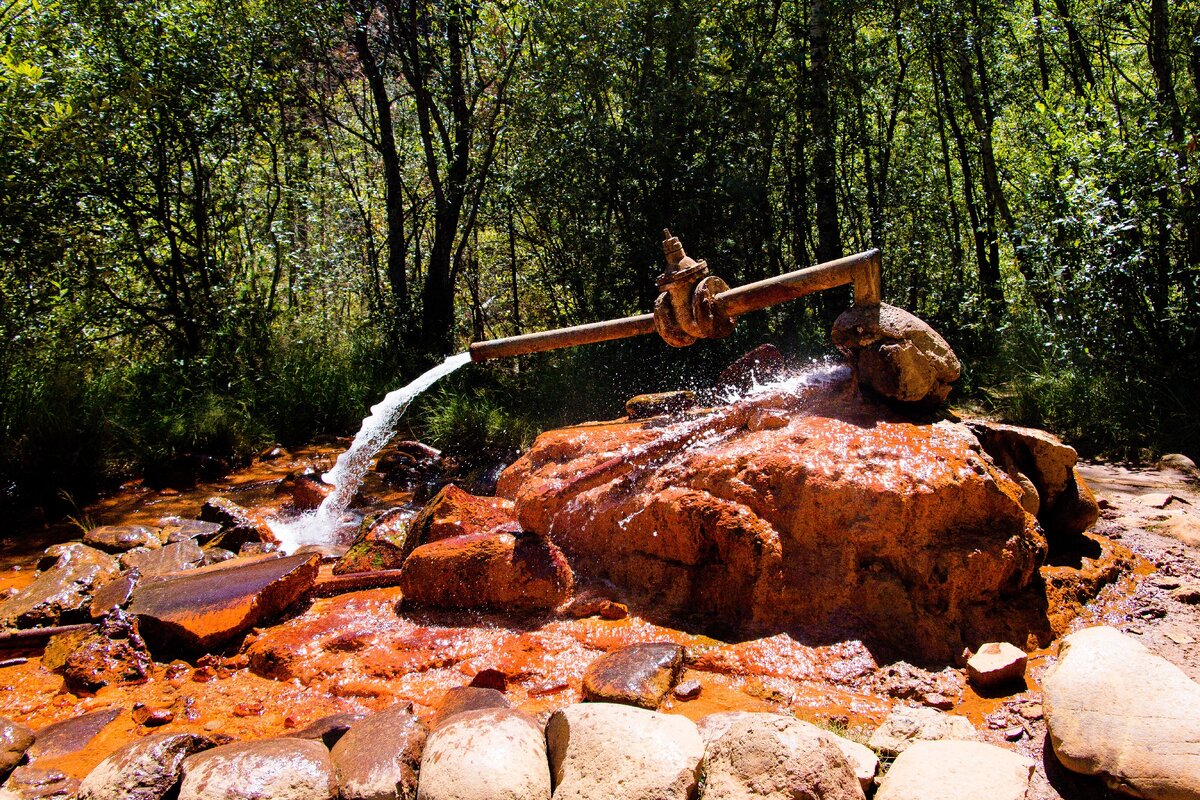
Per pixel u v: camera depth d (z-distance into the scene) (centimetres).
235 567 456
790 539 377
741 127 1138
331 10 1295
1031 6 1318
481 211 1398
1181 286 841
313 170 1403
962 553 351
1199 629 354
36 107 906
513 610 407
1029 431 418
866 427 403
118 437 834
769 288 428
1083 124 953
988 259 1512
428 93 1380
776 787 241
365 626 403
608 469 424
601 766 256
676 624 379
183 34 1091
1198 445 714
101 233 1041
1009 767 252
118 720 344
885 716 308
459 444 895
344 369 1170
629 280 1112
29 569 575
